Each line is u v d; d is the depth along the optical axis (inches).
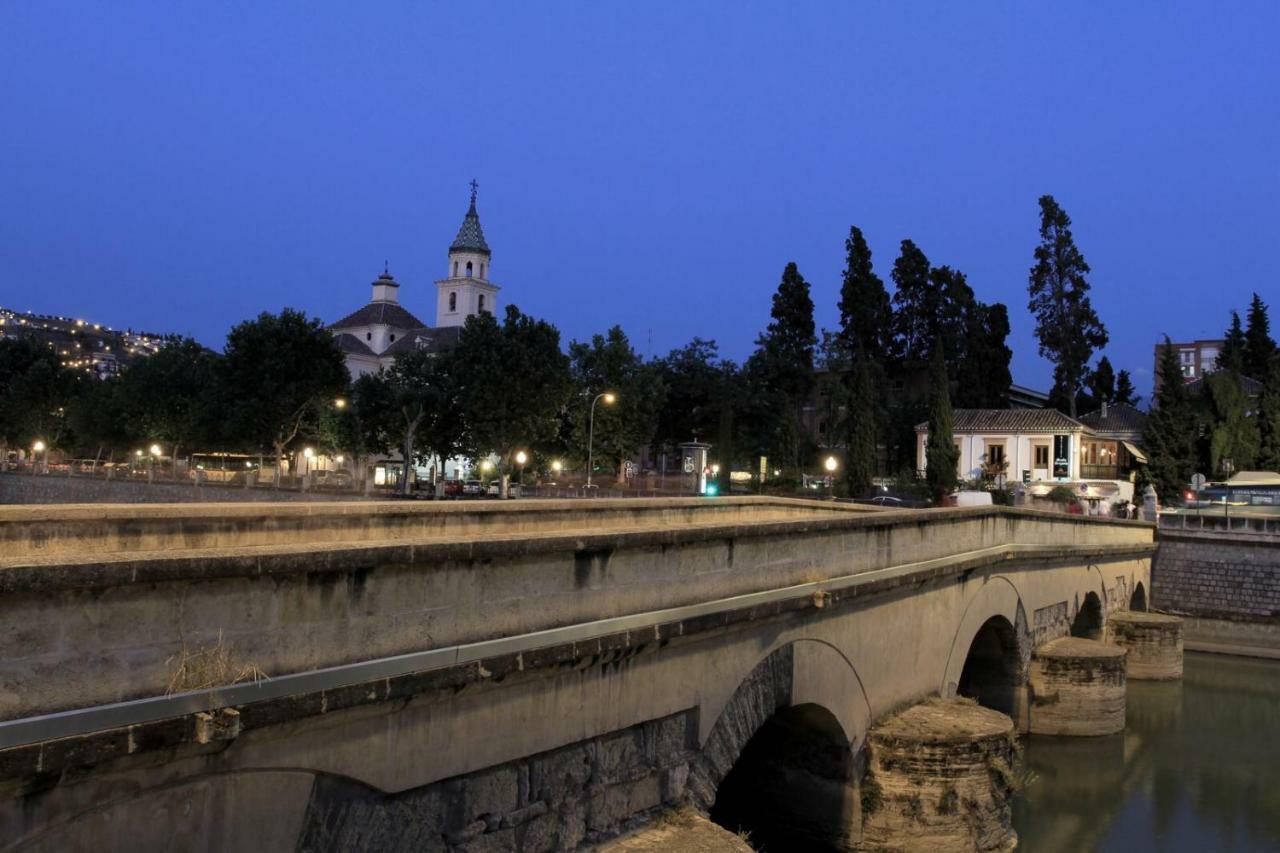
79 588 223.9
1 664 212.4
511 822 351.6
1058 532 1180.5
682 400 3764.8
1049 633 1192.8
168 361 3555.6
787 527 530.9
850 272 3937.0
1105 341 3666.3
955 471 2827.3
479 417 2824.8
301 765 275.0
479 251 5290.4
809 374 3668.8
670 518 765.3
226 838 257.6
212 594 253.0
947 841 637.9
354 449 3097.9
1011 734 684.1
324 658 280.4
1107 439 3189.0
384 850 303.6
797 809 654.5
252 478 2728.8
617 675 401.4
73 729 219.6
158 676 241.0
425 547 308.2
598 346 3351.4
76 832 226.7
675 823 430.6
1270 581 1827.0
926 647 756.0
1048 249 3703.3
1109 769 1061.1
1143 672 1545.3
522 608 350.9
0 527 339.0
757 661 507.2
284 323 3021.7
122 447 3804.1
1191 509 2250.2
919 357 3976.4
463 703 327.9
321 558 276.1
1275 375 2800.2
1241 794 990.4
